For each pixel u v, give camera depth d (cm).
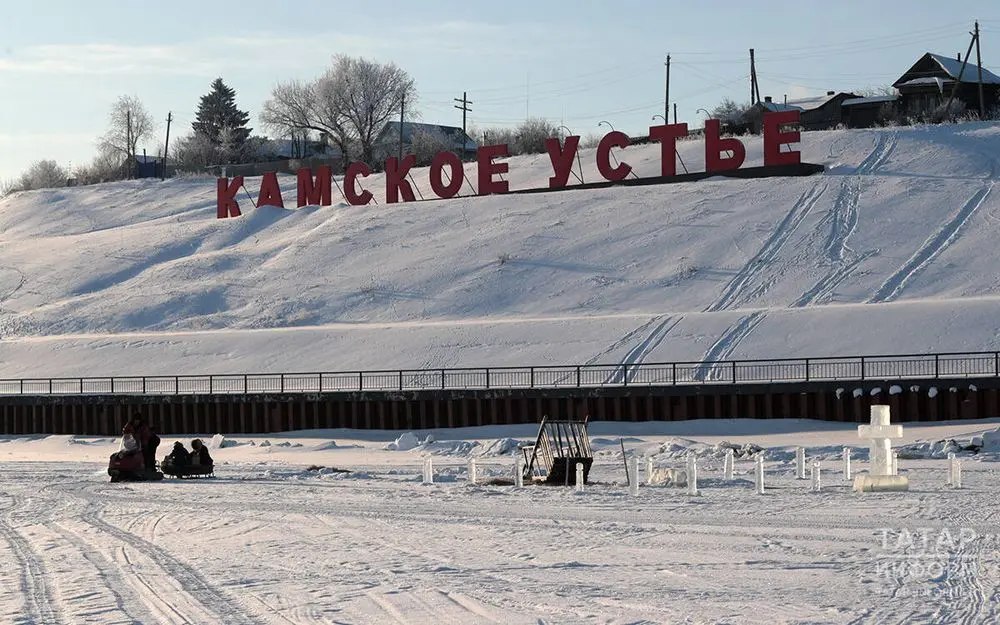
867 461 3888
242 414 6125
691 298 7438
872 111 14525
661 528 2258
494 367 5906
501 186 10619
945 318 6162
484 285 8212
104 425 6450
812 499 2719
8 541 2347
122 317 8612
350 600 1564
